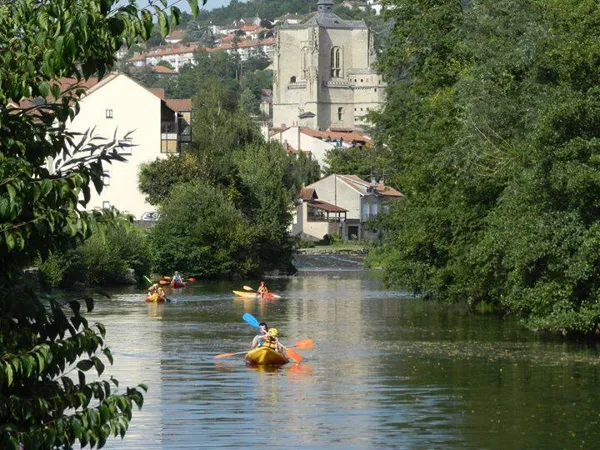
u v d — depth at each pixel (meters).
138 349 50.06
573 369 42.16
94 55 14.31
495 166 55.25
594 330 52.81
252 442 28.80
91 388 15.22
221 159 130.00
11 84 14.34
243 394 36.75
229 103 161.00
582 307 48.69
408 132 78.50
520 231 49.06
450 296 70.69
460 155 55.31
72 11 13.87
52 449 14.75
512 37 54.53
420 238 66.06
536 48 49.53
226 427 30.83
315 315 70.25
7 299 14.55
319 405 34.50
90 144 15.53
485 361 44.91
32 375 14.65
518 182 49.66
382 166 88.12
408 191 70.88
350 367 43.59
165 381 39.72
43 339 14.98
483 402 34.75
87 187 14.81
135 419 31.88
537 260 49.94
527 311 59.72
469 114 53.12
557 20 48.88
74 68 14.52
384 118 85.56
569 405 34.12
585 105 45.75
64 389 15.17
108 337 55.50
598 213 47.47
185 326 62.06
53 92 14.53
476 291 64.62
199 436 29.53
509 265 50.66
